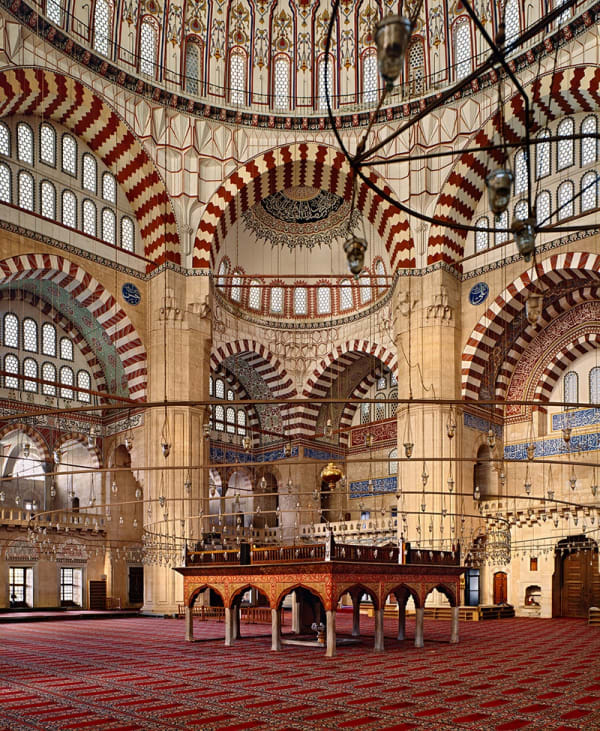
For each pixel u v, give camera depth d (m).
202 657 10.85
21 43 17.89
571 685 8.29
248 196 22.47
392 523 22.95
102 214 20.80
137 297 21.06
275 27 22.55
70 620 19.36
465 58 20.78
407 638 14.04
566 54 18.44
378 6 22.05
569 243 19.03
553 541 20.92
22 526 20.95
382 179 21.58
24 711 6.84
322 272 27.06
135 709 6.93
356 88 22.16
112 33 20.28
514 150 20.61
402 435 21.08
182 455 20.36
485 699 7.43
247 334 26.22
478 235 21.28
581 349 21.30
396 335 21.53
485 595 22.39
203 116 21.75
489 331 20.73
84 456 24.17
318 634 12.67
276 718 6.54
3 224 18.06
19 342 21.77
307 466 26.83
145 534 20.38
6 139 18.56
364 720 6.46
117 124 20.28
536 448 21.70
